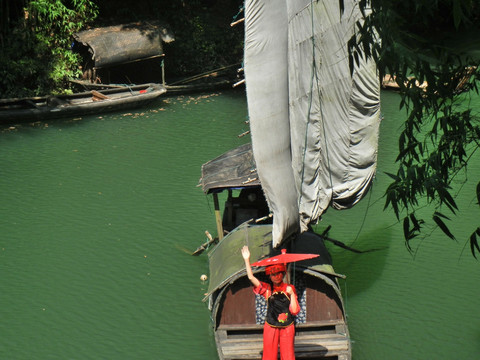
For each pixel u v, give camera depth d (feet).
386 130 114.11
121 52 140.36
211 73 155.94
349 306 63.98
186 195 91.30
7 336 60.29
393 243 76.64
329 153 56.80
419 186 33.24
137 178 97.40
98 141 114.62
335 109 56.13
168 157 106.11
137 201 89.45
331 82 55.21
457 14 28.25
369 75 56.49
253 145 52.70
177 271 71.72
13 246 77.41
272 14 50.80
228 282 54.19
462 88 33.91
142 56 142.41
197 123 124.47
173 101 141.38
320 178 57.11
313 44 53.21
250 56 51.19
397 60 31.01
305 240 61.62
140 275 70.90
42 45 143.43
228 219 74.18
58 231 81.10
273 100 52.08
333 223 82.33
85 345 58.80
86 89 145.89
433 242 76.48
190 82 155.63
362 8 32.01
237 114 130.62
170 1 167.53
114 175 98.73
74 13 150.30
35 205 88.69
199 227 81.87
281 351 50.14
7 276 70.85
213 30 168.04
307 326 55.93
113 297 66.80
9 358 56.95
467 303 64.08
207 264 73.10
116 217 84.79
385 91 138.51
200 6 175.22
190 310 64.39
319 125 55.57
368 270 70.85
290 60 52.60
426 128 113.29
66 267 72.69
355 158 58.29
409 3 30.83
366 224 81.76
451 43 46.42
